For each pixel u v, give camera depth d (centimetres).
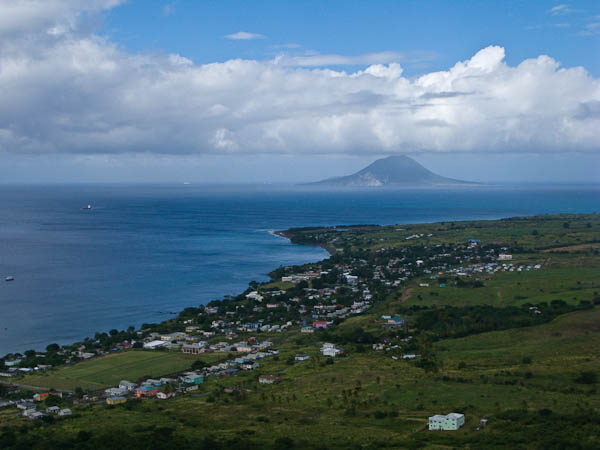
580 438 12406
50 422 15462
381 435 13500
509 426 13462
